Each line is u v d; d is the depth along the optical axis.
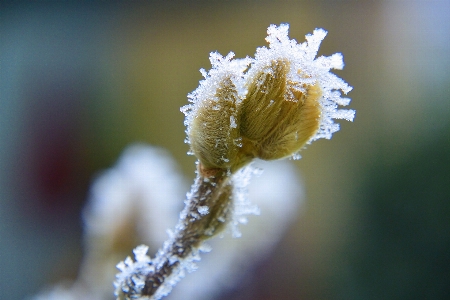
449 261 0.41
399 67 0.55
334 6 0.56
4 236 0.56
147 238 0.22
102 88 0.60
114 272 0.21
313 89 0.12
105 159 0.59
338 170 0.52
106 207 0.22
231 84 0.12
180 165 0.59
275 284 0.44
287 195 0.27
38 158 0.58
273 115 0.12
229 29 0.57
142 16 0.58
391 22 0.56
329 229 0.48
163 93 0.60
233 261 0.26
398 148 0.47
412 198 0.43
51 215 0.57
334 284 0.45
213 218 0.12
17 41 0.58
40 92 0.59
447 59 0.54
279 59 0.12
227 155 0.12
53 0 0.56
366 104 0.55
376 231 0.44
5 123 0.57
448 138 0.44
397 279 0.42
